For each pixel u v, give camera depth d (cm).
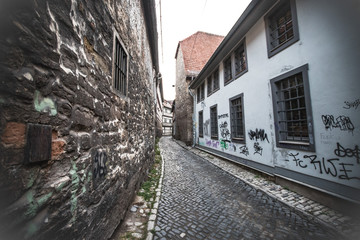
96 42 178
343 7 304
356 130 290
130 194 320
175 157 941
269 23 494
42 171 98
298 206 330
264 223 278
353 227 257
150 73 770
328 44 330
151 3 480
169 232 253
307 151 372
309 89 366
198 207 336
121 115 270
